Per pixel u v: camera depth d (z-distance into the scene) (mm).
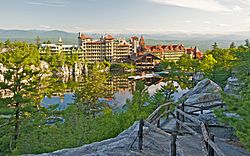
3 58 29969
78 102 43875
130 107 26219
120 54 188000
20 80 29203
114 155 11164
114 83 93375
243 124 10227
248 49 16172
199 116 17891
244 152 12734
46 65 108625
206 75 45000
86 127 22359
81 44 185500
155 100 30969
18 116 27844
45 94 40844
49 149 21922
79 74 126375
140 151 11492
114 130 19297
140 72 135500
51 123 33000
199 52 167875
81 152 12398
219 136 14922
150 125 11344
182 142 13117
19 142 24922
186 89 59969
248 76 12094
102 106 52812
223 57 65750
